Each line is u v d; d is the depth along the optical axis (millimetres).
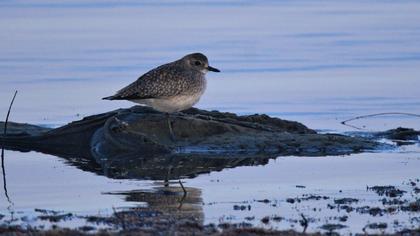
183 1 33375
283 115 20031
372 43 26703
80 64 24062
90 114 19906
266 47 26266
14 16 30312
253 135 17531
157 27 28969
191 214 12547
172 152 16906
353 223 12078
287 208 12953
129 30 28500
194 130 17500
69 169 15836
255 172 15445
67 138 17781
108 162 16391
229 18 30469
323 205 13109
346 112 20234
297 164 16047
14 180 14930
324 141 17391
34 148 17703
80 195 13836
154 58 24625
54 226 11703
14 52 25469
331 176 15086
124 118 17703
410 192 13867
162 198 13586
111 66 23781
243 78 23000
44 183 14711
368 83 22406
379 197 13562
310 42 26938
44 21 29641
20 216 12516
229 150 17000
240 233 11148
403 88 21938
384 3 32812
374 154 16922
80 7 32188
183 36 27688
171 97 17172
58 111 20078
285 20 30188
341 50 25891
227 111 20234
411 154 16875
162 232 11203
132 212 12539
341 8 32188
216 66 23984
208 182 14727
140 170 15695
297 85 22328
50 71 23344
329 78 22906
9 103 20547
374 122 19562
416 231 11422
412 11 31359
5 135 18000
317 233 11305
